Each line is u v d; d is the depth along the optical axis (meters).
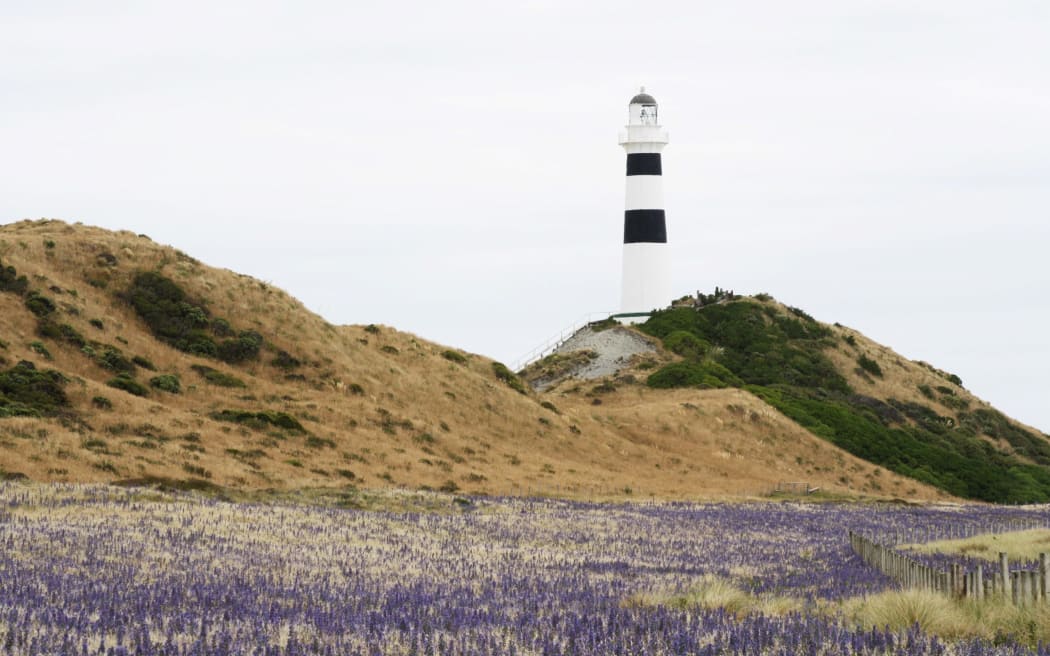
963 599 23.64
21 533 31.73
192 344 88.25
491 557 35.91
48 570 24.95
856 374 137.25
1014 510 83.50
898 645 18.25
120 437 64.75
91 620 18.41
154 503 43.91
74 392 70.75
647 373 129.00
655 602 25.06
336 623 19.36
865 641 18.56
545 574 31.41
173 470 59.97
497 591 26.45
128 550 29.80
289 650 16.86
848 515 69.94
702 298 154.12
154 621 18.70
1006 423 136.75
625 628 19.95
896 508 82.19
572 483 80.56
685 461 97.75
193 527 37.31
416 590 25.45
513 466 83.31
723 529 54.66
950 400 137.25
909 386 138.50
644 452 97.31
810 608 23.97
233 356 88.88
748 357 136.50
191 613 19.77
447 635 18.59
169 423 70.19
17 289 83.94
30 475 53.25
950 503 94.50
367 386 90.44
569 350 142.38
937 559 37.38
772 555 41.75
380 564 31.45
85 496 43.81
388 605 22.16
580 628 19.61
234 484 60.38
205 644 16.73
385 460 75.00
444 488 71.38
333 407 83.19
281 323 95.38
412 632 18.70
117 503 42.59
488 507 58.75
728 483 92.88
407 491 62.38
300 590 24.36
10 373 69.88
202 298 94.69
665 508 68.00
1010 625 21.28
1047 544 41.97
